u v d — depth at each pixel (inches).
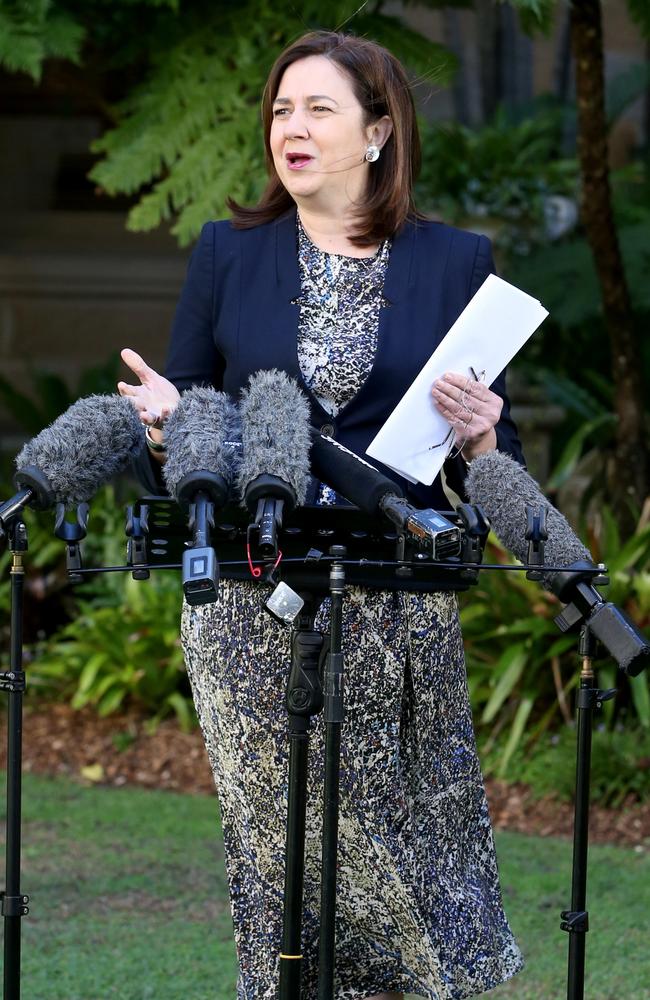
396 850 287.7
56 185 1213.1
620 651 256.4
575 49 653.9
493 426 282.5
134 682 754.2
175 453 253.4
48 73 719.7
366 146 288.7
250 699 285.9
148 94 609.0
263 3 596.1
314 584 261.4
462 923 296.5
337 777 243.9
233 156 593.3
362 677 284.0
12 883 267.4
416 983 301.6
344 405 288.5
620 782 621.6
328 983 245.4
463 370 276.2
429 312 290.5
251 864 303.6
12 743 267.3
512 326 276.1
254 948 305.4
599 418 804.0
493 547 699.4
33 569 856.3
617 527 724.7
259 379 258.4
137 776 697.6
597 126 669.3
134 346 1192.2
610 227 704.4
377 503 254.1
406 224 297.1
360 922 299.6
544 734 673.6
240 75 601.3
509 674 667.4
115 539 821.9
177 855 563.2
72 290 1186.0
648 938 460.1
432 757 294.8
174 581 796.0
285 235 297.9
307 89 284.2
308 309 291.6
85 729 754.2
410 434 276.2
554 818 614.2
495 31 1129.4
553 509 274.5
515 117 1124.5
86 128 1204.5
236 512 262.5
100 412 276.2
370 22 594.2
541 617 678.5
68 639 861.8
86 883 525.7
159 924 480.7
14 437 1104.2
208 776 690.8
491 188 989.8
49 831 597.3
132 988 417.4
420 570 275.4
